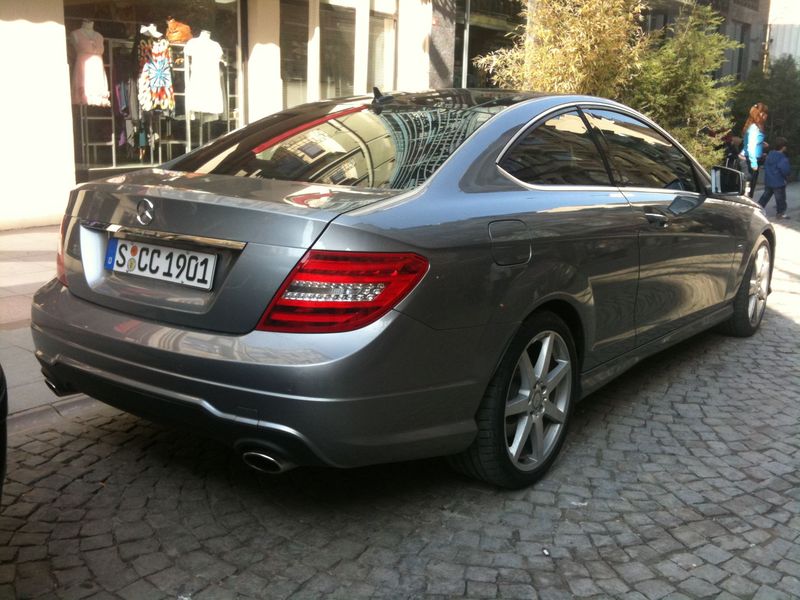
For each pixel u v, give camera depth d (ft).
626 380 15.98
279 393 8.38
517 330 10.16
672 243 13.89
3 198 29.60
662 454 12.39
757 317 19.52
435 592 8.59
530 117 11.69
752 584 8.87
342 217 8.55
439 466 11.74
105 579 8.68
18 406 13.19
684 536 9.88
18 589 8.45
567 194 11.55
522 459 11.03
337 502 10.56
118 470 11.35
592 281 11.58
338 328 8.39
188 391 8.85
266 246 8.60
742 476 11.66
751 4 88.43
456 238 9.25
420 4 46.80
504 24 54.03
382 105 12.25
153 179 10.50
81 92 31.83
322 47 42.27
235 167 11.10
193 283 9.15
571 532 9.93
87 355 9.73
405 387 8.86
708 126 44.47
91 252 10.27
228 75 37.91
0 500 7.64
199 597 8.41
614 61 34.65
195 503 10.44
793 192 65.82
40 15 29.60
